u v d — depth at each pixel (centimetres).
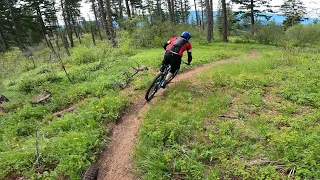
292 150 385
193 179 370
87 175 400
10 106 782
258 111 566
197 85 795
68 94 822
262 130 457
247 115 548
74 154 445
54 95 834
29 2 4228
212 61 1337
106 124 580
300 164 359
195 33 3033
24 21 4262
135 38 2212
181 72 1052
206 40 2836
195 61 1263
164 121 534
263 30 2717
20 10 4056
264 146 422
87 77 1044
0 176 414
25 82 1019
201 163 394
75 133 508
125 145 500
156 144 462
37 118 678
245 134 456
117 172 426
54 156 444
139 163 421
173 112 571
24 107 723
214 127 499
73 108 701
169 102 649
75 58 1566
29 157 450
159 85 719
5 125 625
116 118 604
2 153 467
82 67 1276
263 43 2680
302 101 589
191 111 575
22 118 662
